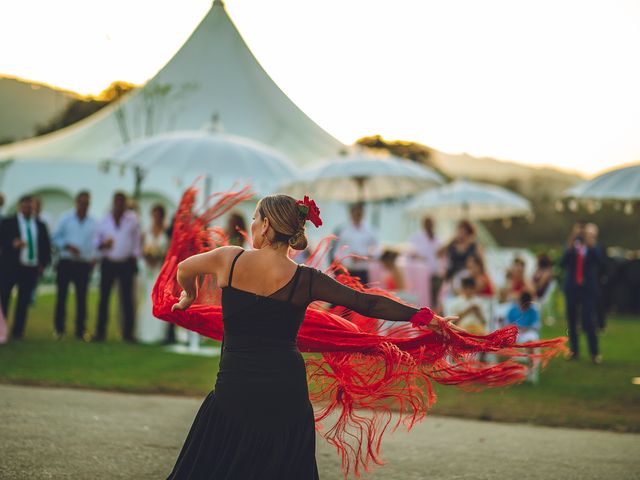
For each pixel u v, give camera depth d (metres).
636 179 13.73
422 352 3.74
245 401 3.18
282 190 15.07
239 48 20.86
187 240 4.11
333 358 3.87
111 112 20.06
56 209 20.25
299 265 3.34
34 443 5.02
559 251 19.62
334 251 12.13
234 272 3.28
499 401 7.75
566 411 7.29
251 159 10.71
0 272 10.35
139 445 5.18
